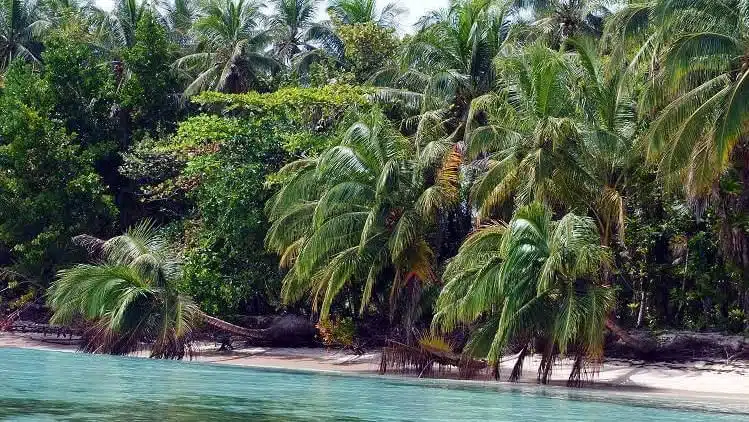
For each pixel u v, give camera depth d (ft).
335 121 110.22
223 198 102.12
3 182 118.01
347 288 94.22
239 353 96.32
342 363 89.56
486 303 64.49
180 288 96.43
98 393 50.98
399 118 113.50
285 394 54.60
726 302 84.28
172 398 49.42
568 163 72.18
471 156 80.84
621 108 76.74
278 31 161.68
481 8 107.76
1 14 159.12
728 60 63.62
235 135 107.14
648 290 88.28
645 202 87.15
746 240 78.48
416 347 79.00
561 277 64.59
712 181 66.59
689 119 62.39
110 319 87.45
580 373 69.15
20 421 37.47
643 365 77.15
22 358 81.82
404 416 43.21
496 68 92.99
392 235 79.00
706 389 68.08
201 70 147.64
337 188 79.15
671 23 65.77
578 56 79.10
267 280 101.40
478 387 64.64
